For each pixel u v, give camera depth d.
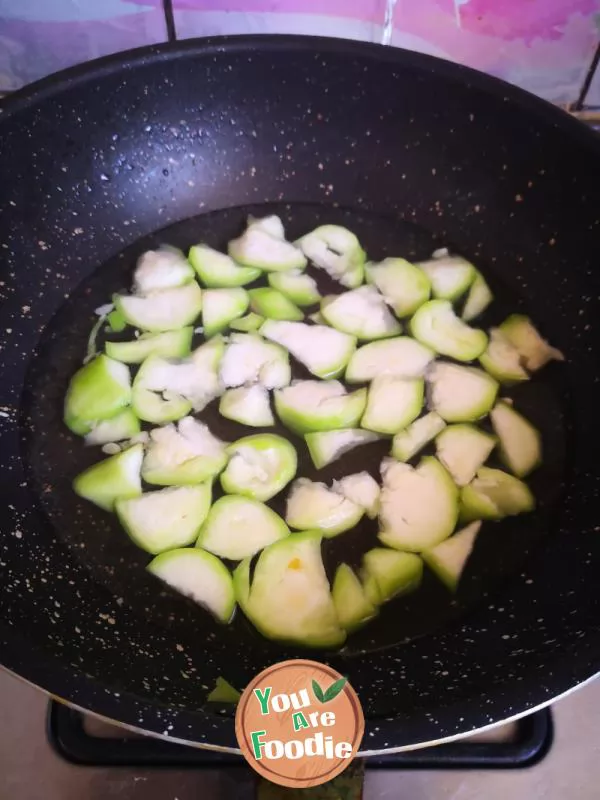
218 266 0.36
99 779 0.25
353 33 0.35
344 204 0.38
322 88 0.35
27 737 0.25
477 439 0.31
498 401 0.32
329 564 0.28
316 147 0.37
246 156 0.38
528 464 0.30
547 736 0.25
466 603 0.27
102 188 0.36
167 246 0.37
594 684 0.26
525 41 0.34
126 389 0.32
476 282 0.36
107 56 0.32
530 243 0.35
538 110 0.32
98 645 0.25
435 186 0.37
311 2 0.34
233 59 0.33
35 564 0.28
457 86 0.33
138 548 0.28
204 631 0.27
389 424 0.31
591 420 0.31
